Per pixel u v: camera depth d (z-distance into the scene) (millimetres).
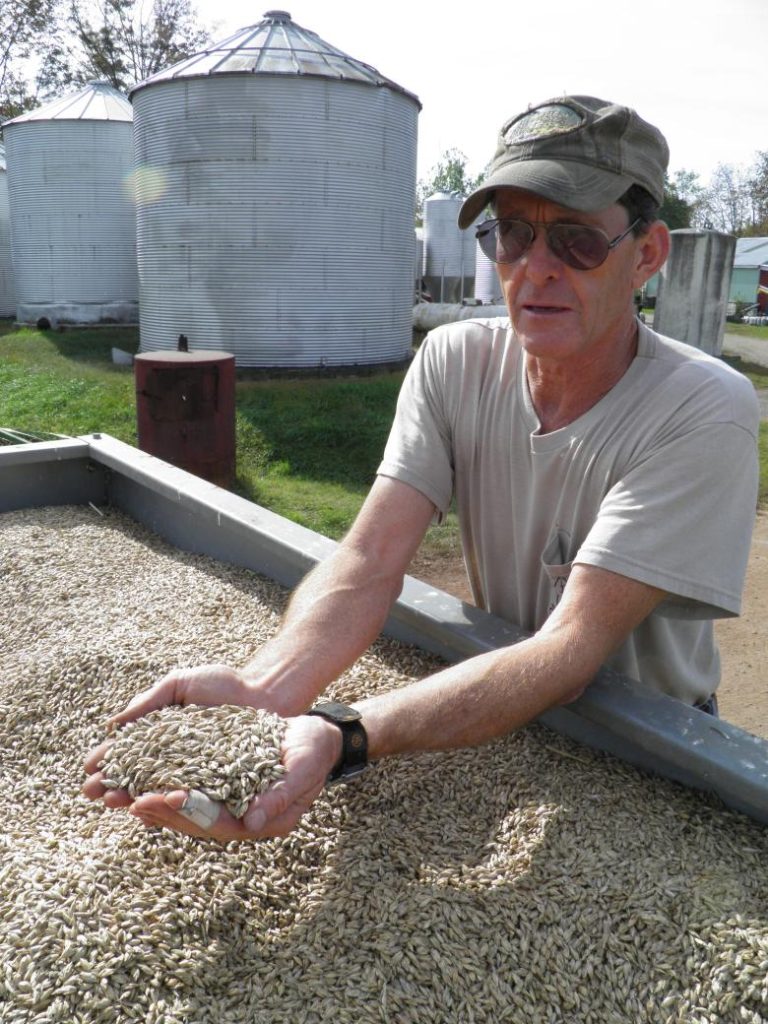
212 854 1583
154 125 11219
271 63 10641
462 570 5488
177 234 11305
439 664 2320
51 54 31297
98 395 10484
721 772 1571
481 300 21641
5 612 2793
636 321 1733
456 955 1385
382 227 11641
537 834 1620
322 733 1420
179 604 2783
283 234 10992
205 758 1399
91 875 1492
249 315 11258
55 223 15898
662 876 1495
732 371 1655
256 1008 1305
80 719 2139
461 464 1960
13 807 1831
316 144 10797
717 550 1548
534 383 1772
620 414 1655
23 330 16203
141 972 1332
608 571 1531
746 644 4457
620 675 1824
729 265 13070
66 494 3852
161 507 3471
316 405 9766
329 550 2582
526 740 1959
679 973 1339
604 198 1516
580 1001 1323
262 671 1649
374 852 1621
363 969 1370
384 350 12180
